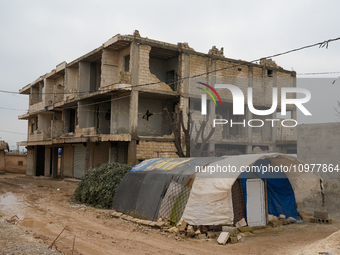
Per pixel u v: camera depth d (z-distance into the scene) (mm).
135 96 25469
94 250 9375
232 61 30219
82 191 18859
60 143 33656
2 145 48406
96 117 30703
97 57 29531
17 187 27234
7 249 8477
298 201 14781
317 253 8602
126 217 14469
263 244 10539
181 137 26875
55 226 12648
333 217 15203
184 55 27797
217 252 9531
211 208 11508
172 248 9875
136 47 25688
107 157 29156
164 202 13406
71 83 33594
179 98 27469
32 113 40562
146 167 16578
